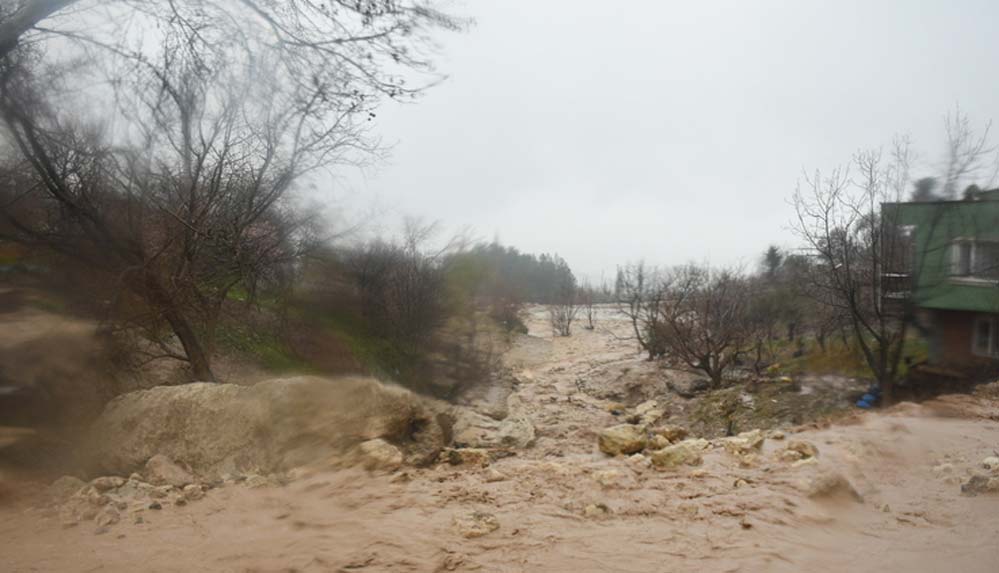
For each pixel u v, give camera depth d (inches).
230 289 563.2
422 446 349.7
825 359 1090.1
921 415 425.1
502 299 1204.5
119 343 426.3
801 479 249.4
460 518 207.2
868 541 193.9
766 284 1519.4
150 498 248.2
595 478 255.6
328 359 583.2
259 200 511.2
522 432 680.4
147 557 186.4
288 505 231.1
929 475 270.2
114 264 431.2
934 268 836.6
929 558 180.1
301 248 585.0
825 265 949.2
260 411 323.3
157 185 460.4
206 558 184.5
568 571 172.6
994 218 815.1
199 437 318.7
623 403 1240.8
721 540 193.2
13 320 384.2
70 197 409.4
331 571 173.5
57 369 376.5
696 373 1312.7
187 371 494.6
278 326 593.3
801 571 172.2
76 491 260.8
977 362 803.4
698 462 284.4
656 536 196.5
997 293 795.4
